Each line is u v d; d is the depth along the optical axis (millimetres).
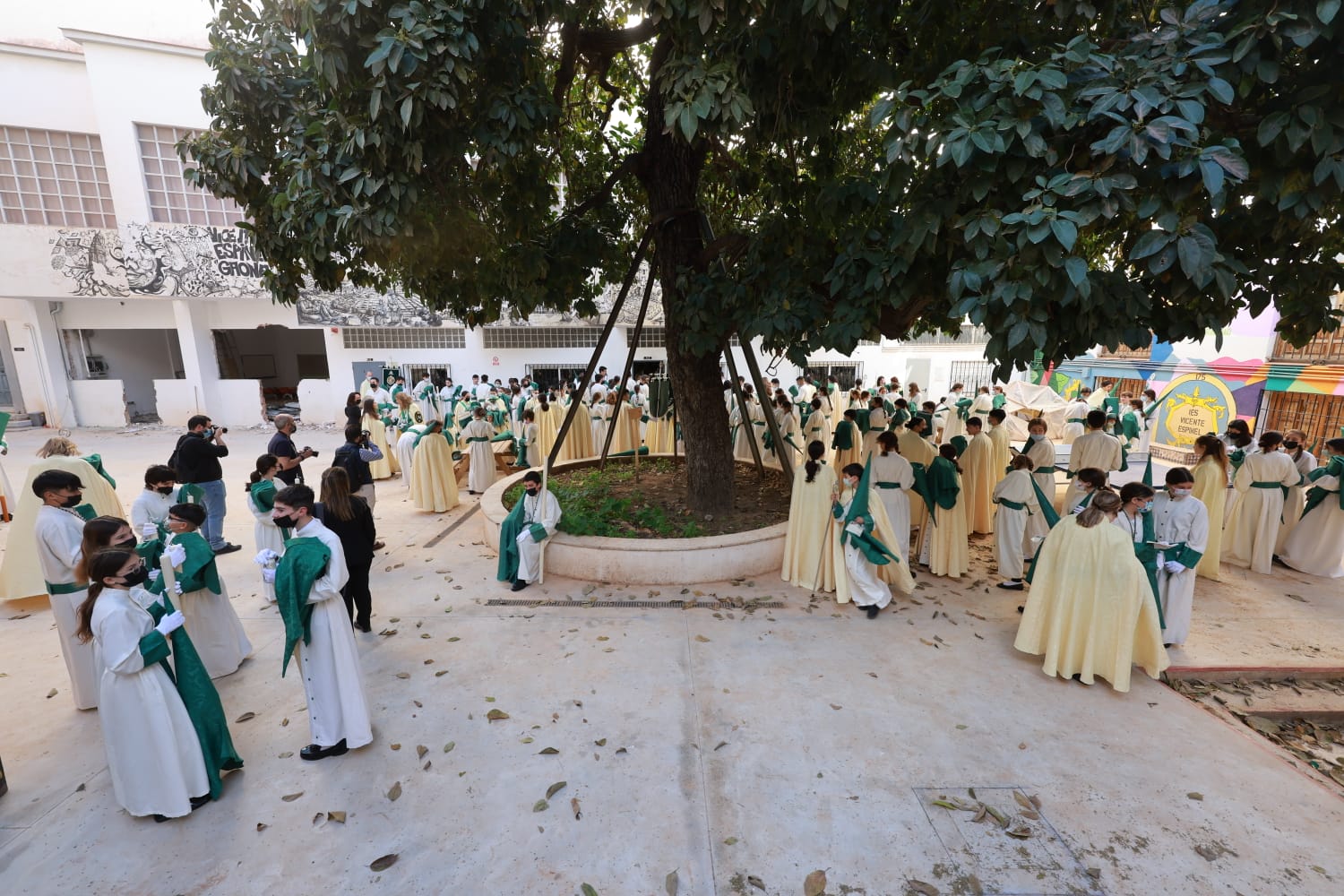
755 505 8086
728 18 4078
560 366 20453
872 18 4152
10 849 3127
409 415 13070
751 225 8367
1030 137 2949
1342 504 6434
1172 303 3902
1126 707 4352
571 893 2891
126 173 16109
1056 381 17516
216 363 19391
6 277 16141
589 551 6484
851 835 3223
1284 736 4266
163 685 3266
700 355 6246
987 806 3404
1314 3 2574
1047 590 4789
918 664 4910
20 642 5328
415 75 4168
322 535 3711
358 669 3861
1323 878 2947
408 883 2947
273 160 5945
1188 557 4863
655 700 4422
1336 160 2820
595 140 8641
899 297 4062
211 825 3291
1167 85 2822
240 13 5707
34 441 16438
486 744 3951
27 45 15414
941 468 6523
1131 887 2904
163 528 4762
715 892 2900
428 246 5891
